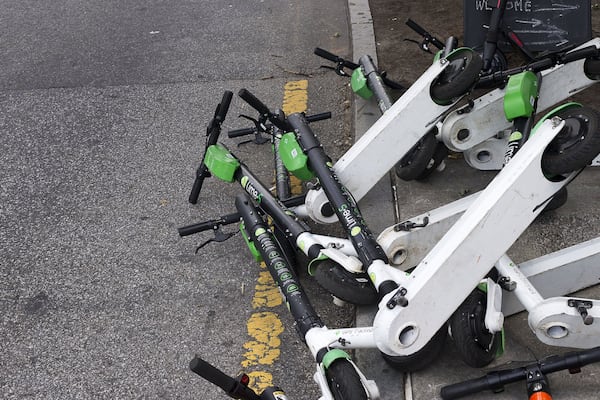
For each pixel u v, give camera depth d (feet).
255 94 19.85
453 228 9.42
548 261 11.06
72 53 23.17
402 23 22.94
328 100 19.26
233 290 12.99
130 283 13.34
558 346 9.99
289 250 12.71
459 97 12.80
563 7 16.29
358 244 10.98
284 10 25.71
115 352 11.85
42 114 19.58
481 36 16.84
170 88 20.49
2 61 22.88
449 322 9.96
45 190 16.33
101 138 18.25
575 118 9.86
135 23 25.36
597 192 14.10
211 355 11.64
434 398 10.14
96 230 14.87
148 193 15.96
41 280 13.58
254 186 13.19
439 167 15.01
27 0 28.35
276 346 11.72
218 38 23.59
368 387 9.20
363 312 11.78
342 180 12.89
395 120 12.76
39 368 11.65
